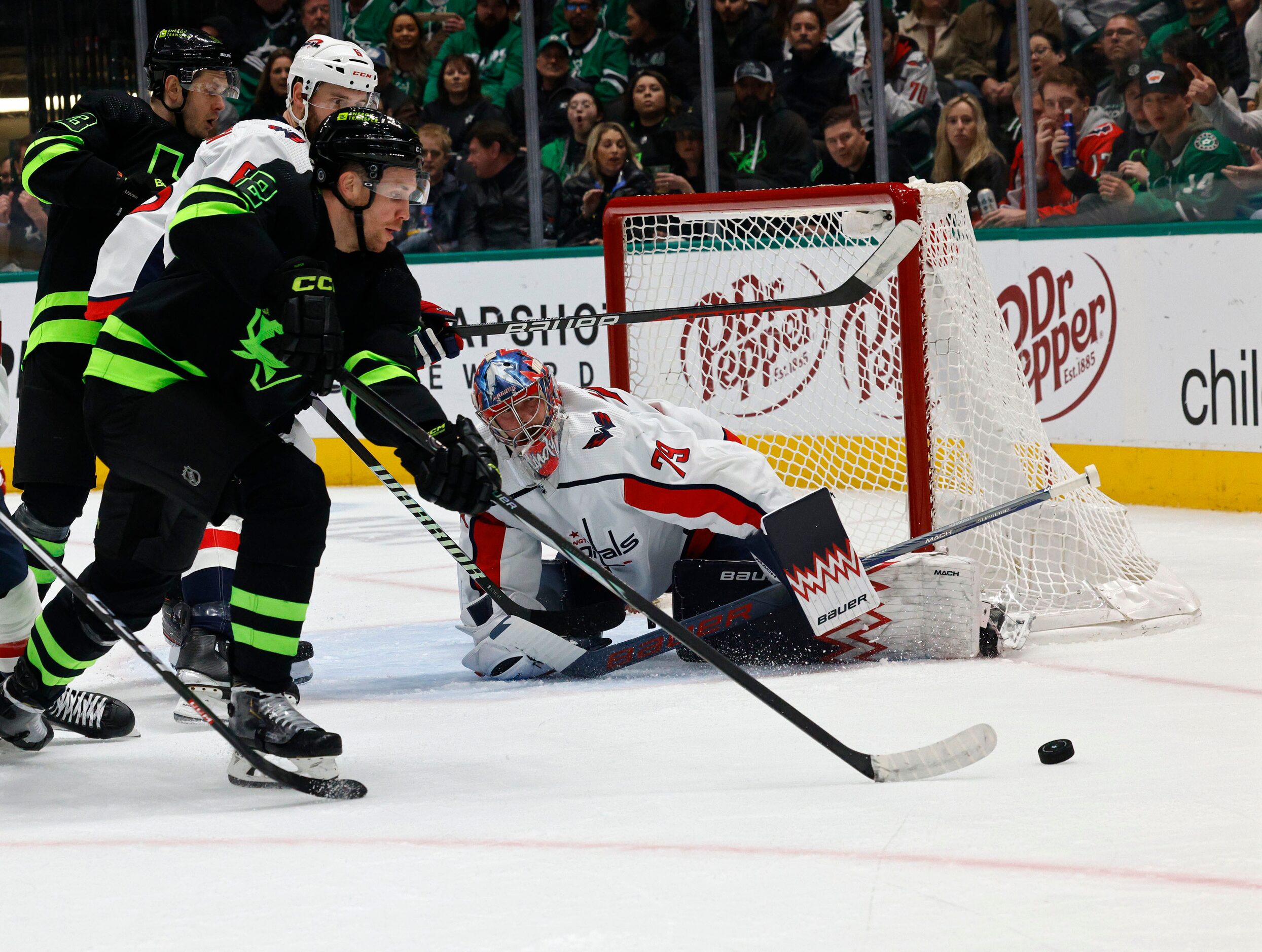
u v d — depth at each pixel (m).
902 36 30.89
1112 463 24.64
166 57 13.76
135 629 9.75
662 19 32.41
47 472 12.98
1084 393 24.98
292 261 8.39
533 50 31.80
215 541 12.21
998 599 14.42
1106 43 28.28
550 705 11.66
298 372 8.49
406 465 9.05
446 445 8.96
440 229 33.72
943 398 14.88
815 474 19.27
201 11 33.66
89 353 13.23
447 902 6.58
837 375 19.03
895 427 18.81
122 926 6.41
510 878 6.90
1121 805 7.94
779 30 31.89
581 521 12.96
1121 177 28.56
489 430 12.70
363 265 9.29
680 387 18.73
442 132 33.38
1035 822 7.63
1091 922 6.09
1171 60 27.59
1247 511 22.69
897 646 13.08
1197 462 23.34
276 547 9.12
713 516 12.79
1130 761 9.05
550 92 33.03
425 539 23.38
